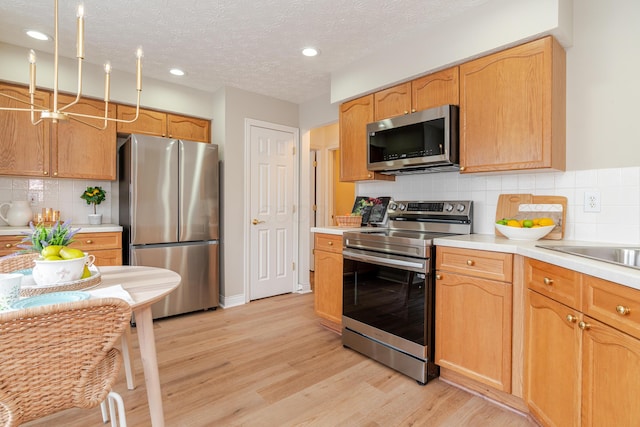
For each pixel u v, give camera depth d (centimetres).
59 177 284
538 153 183
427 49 231
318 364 225
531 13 181
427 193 272
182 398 184
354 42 253
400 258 213
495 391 182
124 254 305
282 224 396
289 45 257
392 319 218
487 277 179
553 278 143
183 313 326
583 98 192
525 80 188
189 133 355
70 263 130
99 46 261
